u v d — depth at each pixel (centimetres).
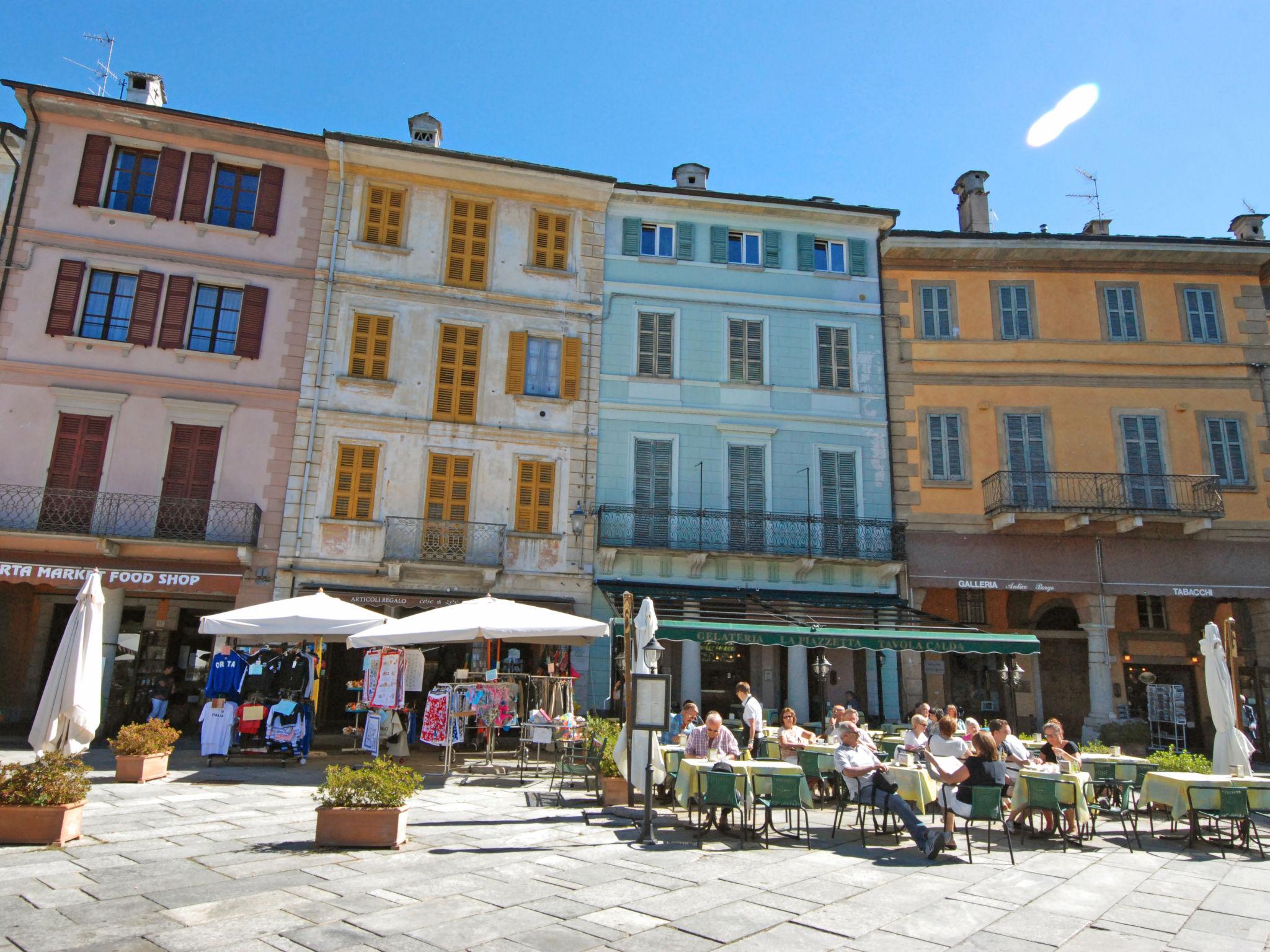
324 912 595
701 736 1077
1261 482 2158
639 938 561
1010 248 2238
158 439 1816
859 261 2272
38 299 1803
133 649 1861
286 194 1994
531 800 1120
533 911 614
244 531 1798
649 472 2067
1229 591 2081
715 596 1931
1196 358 2227
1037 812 964
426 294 2022
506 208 2122
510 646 1902
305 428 1894
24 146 1862
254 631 1292
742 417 2125
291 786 1154
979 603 2203
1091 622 2056
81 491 1731
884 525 2084
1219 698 1205
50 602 1864
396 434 1944
